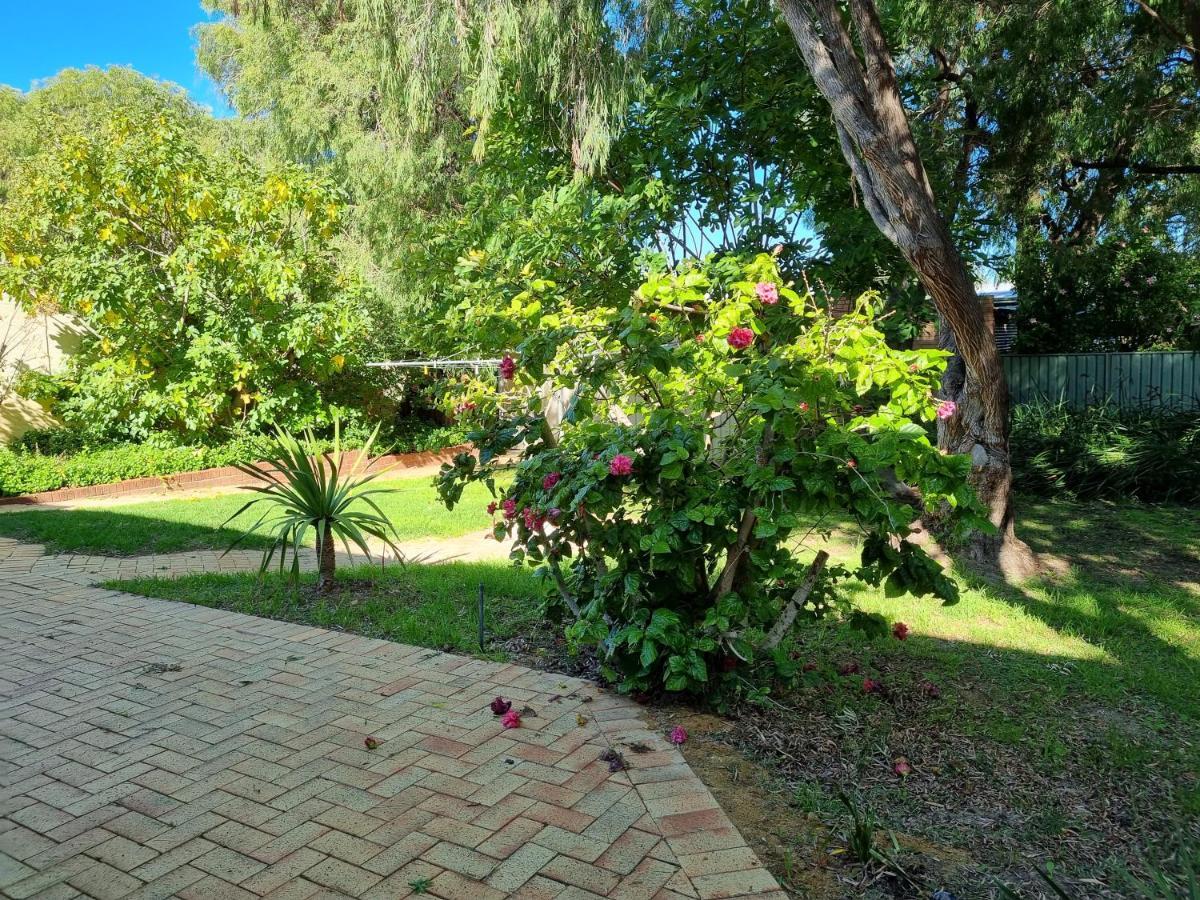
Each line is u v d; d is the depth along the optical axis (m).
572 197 7.55
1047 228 12.44
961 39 8.36
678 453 3.22
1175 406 11.51
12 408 13.12
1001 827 2.81
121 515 9.30
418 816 2.75
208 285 12.64
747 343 3.38
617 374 4.04
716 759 3.20
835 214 7.79
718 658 3.67
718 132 7.93
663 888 2.35
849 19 7.44
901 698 3.88
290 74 16.14
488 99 7.07
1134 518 8.95
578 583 4.14
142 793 2.91
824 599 4.08
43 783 2.99
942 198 8.24
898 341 7.50
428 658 4.38
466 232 9.39
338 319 12.97
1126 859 2.62
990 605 5.53
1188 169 9.90
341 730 3.44
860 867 2.50
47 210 12.39
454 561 7.00
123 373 12.30
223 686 3.96
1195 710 3.83
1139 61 8.25
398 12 7.48
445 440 15.61
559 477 3.63
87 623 5.06
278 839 2.61
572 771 3.07
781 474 3.34
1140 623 5.18
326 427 14.23
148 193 12.23
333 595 5.67
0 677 4.10
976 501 3.18
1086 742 3.49
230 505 10.23
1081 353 12.71
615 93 7.42
